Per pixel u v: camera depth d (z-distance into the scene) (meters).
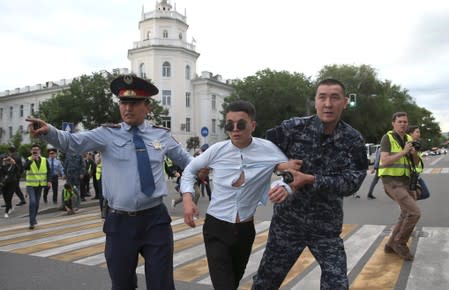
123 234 3.21
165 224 3.32
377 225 8.35
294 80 50.16
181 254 6.33
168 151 3.53
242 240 3.15
